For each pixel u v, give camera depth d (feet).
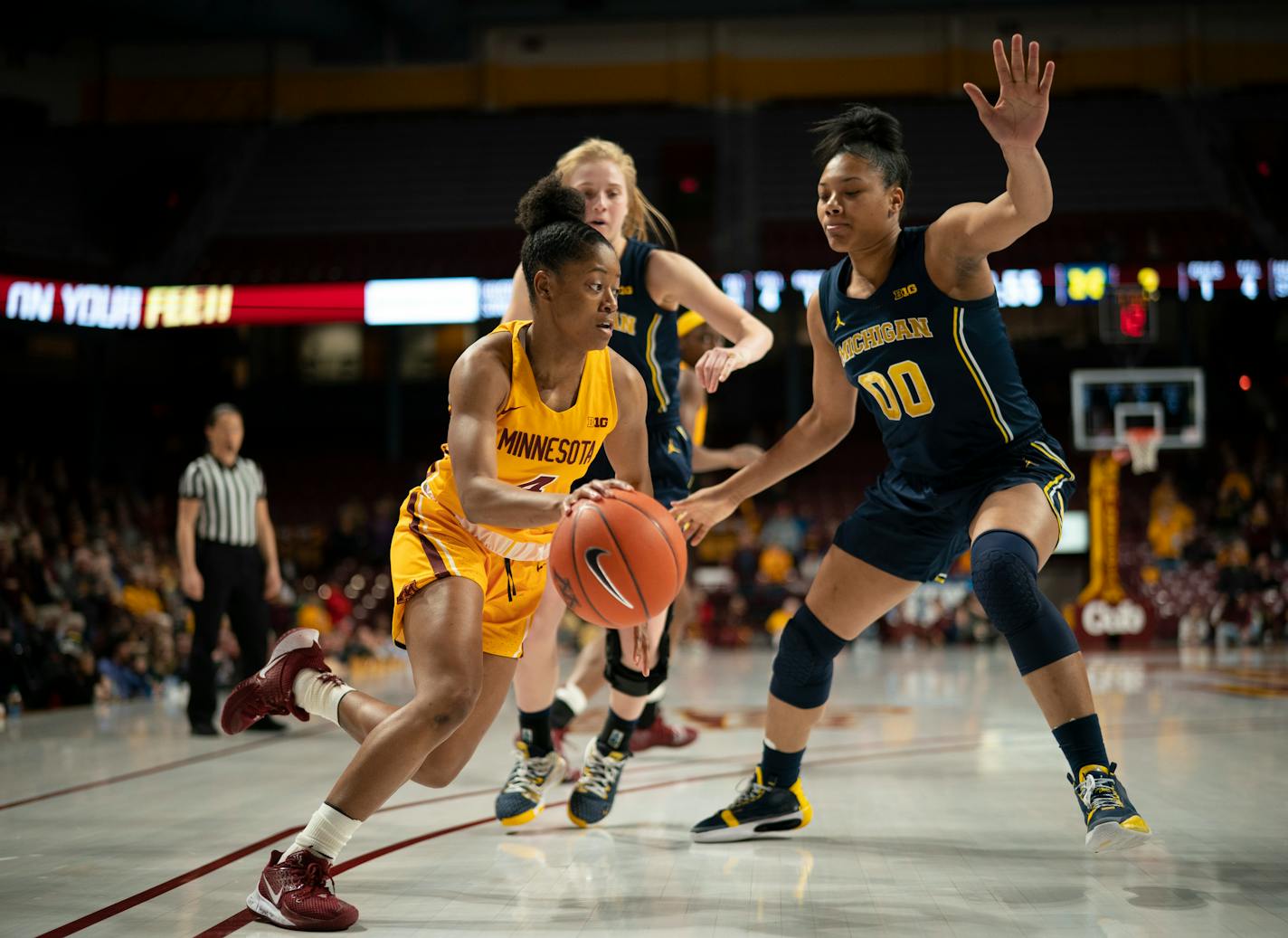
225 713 9.48
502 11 78.69
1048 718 8.98
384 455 73.10
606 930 7.95
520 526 8.28
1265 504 54.65
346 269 66.85
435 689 8.30
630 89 79.77
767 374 74.33
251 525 21.45
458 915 8.38
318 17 73.00
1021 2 76.33
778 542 55.31
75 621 27.96
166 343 72.43
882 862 9.99
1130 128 74.28
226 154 75.82
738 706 25.66
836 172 9.85
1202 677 30.07
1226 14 76.59
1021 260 64.39
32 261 55.98
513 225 70.38
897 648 50.14
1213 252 61.21
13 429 67.56
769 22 79.20
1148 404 54.03
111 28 74.54
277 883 8.16
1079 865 9.79
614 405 9.26
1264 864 9.72
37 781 15.39
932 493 10.15
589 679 15.97
